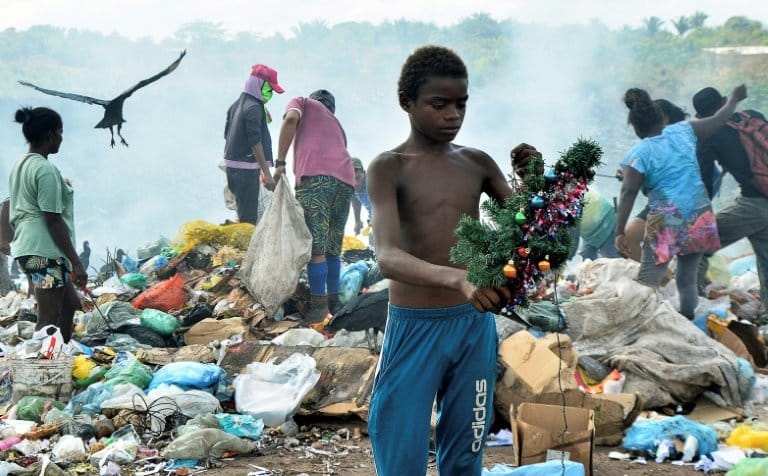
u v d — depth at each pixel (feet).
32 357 18.47
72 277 20.92
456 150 10.88
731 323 22.54
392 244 9.97
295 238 24.54
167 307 25.66
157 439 16.60
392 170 10.43
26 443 16.05
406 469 10.41
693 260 23.36
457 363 10.45
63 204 21.35
